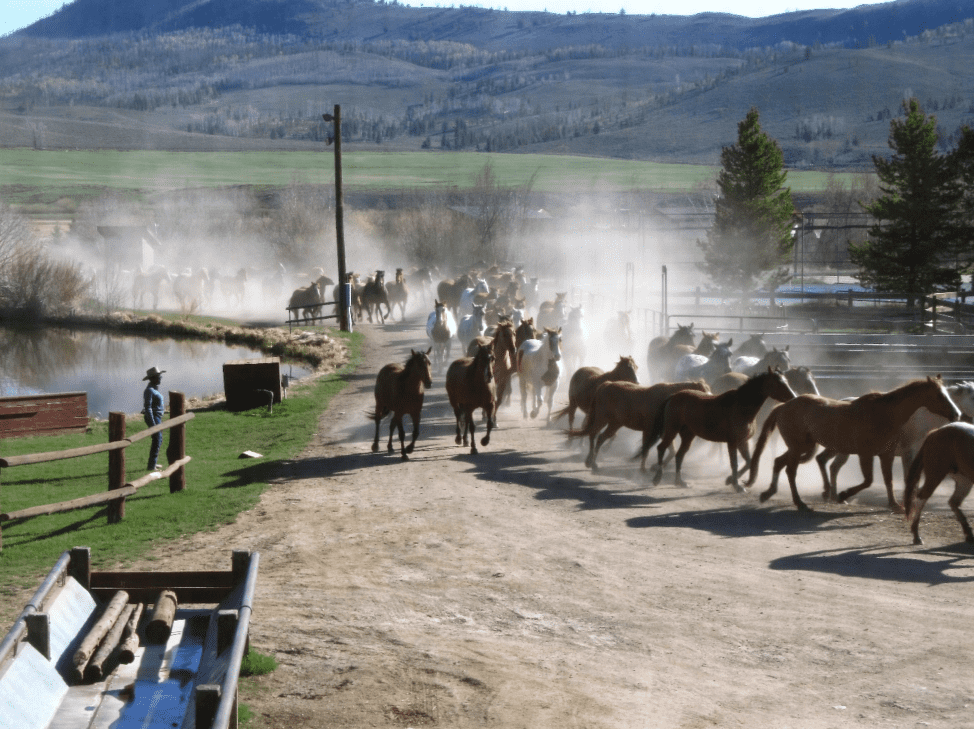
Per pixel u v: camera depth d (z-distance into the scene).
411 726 6.98
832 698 7.40
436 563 11.41
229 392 25.88
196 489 15.98
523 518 13.51
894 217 46.16
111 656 7.98
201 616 8.96
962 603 9.64
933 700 7.27
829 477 16.98
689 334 21.56
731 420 14.68
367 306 47.84
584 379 17.95
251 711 7.20
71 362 39.66
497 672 8.02
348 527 13.22
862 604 9.67
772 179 52.09
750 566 11.12
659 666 8.16
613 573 10.90
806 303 48.06
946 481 16.34
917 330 38.78
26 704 6.77
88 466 19.16
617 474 16.52
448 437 20.61
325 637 8.89
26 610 7.47
